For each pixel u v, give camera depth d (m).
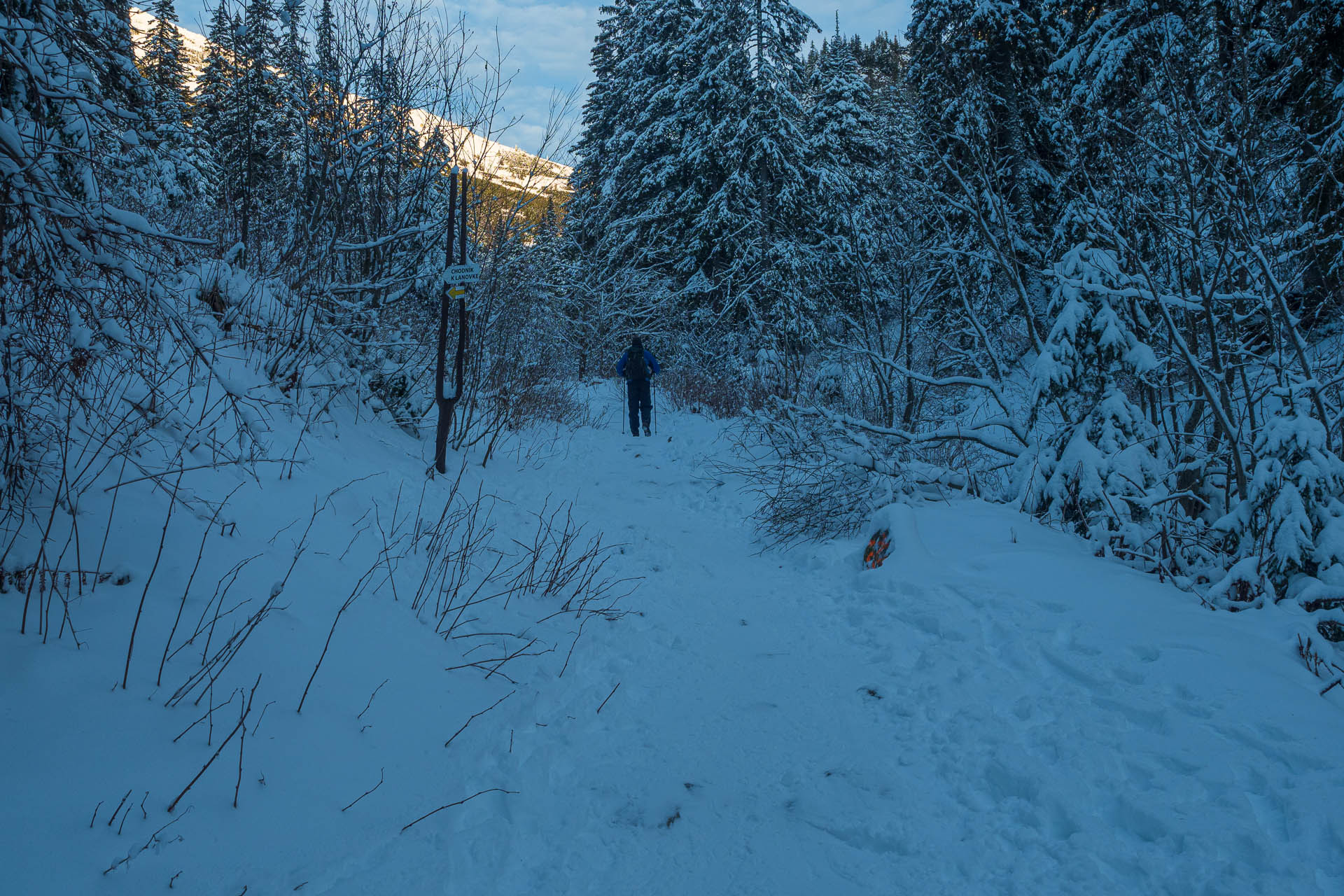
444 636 3.79
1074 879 2.26
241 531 3.82
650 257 19.72
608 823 2.63
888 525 5.77
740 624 4.74
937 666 3.79
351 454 5.96
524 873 2.35
